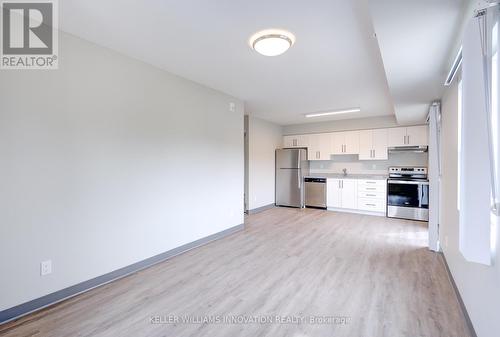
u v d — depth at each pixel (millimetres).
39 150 2078
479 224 1259
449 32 1740
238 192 4504
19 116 1972
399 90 3053
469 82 1261
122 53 2680
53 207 2160
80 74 2342
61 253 2215
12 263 1938
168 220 3209
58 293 2195
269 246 3674
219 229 4051
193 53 2672
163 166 3141
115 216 2631
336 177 6477
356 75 3264
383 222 5109
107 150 2557
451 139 2670
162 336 1770
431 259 3166
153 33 2266
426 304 2162
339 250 3496
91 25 2139
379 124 5938
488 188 1227
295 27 2125
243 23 2084
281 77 3365
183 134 3414
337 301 2215
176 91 3303
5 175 1903
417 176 5613
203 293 2355
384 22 1631
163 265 3000
